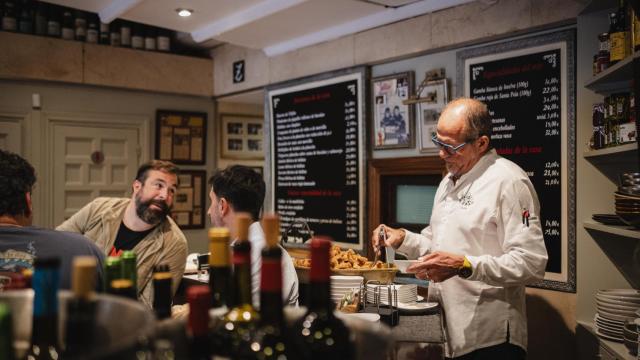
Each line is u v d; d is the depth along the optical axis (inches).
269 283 31.8
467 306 83.4
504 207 80.6
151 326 27.9
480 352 82.0
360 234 146.0
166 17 139.2
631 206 77.0
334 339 34.4
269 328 35.3
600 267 99.0
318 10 131.5
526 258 76.6
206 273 107.1
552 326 108.7
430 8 126.3
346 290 79.3
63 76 174.1
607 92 96.3
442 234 87.4
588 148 98.7
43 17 173.9
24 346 33.3
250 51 183.8
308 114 161.3
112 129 188.1
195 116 202.7
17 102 170.2
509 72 114.6
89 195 185.0
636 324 80.0
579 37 99.6
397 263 82.3
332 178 154.2
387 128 140.4
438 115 128.8
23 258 53.9
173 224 100.8
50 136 176.6
